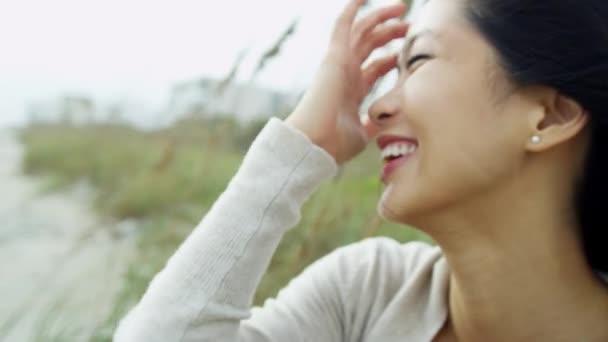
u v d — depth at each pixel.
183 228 3.05
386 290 1.00
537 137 0.84
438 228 0.88
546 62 0.82
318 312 1.00
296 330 0.98
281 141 0.93
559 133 0.84
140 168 4.94
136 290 2.21
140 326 0.89
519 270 0.87
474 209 0.86
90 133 6.23
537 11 0.83
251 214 0.92
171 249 2.80
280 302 1.02
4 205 5.20
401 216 0.88
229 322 0.90
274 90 1.91
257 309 1.02
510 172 0.85
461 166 0.84
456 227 0.87
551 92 0.84
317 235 2.01
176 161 2.93
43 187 5.93
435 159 0.85
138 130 5.41
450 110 0.84
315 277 1.03
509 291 0.88
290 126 0.94
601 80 0.83
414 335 0.95
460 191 0.85
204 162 2.59
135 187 4.06
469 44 0.85
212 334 0.89
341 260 1.05
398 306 0.97
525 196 0.86
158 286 0.91
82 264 2.73
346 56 1.02
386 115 0.90
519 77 0.83
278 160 0.93
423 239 2.11
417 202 0.86
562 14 0.82
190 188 3.08
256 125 2.09
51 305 2.25
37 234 4.28
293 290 1.03
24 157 7.25
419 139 0.86
